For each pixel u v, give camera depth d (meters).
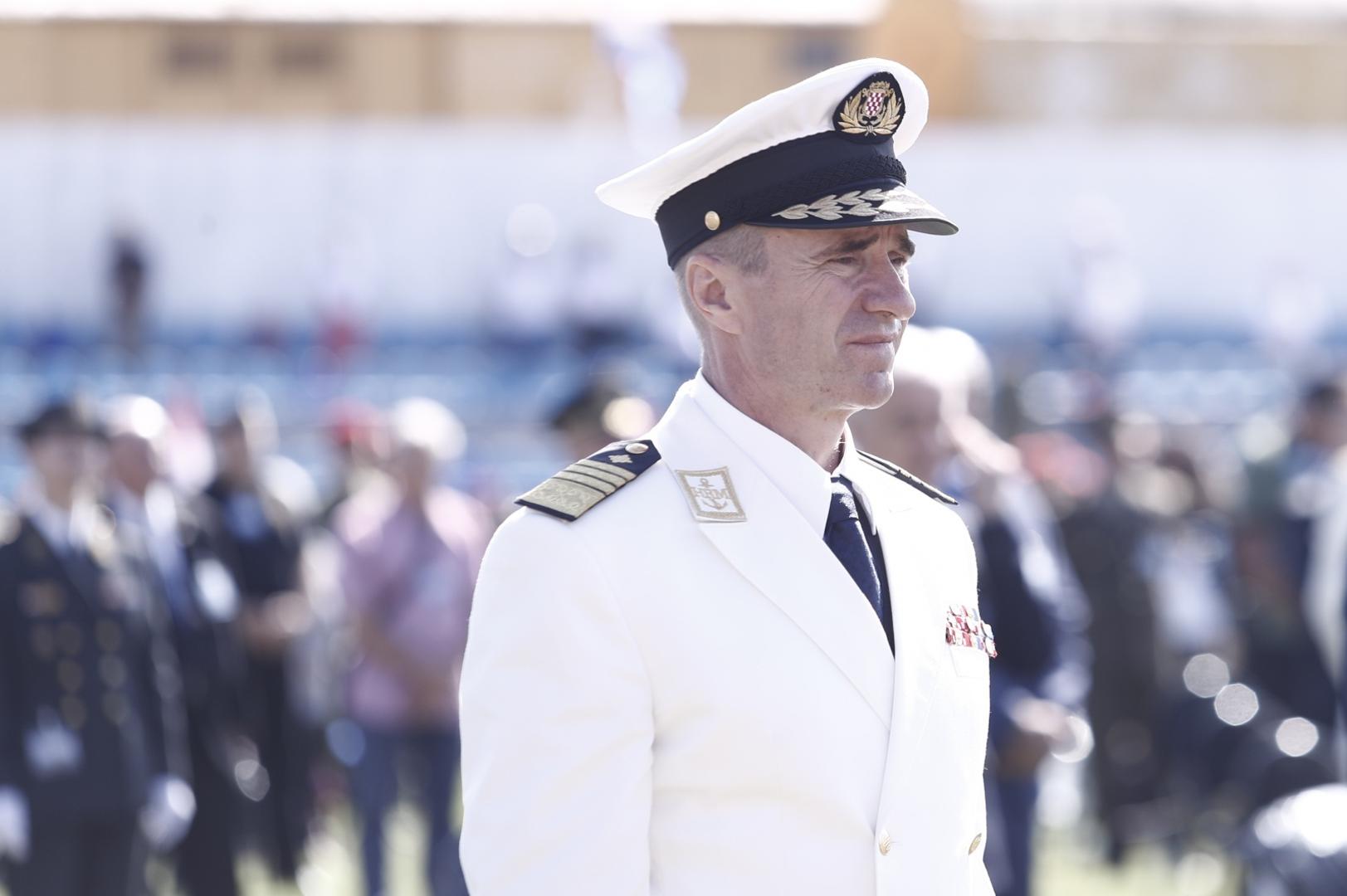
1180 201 54.75
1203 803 23.20
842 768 6.50
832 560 6.77
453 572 21.66
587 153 52.88
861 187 6.93
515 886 6.35
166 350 51.81
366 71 55.25
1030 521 14.48
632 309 52.19
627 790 6.40
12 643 16.88
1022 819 14.05
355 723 21.50
